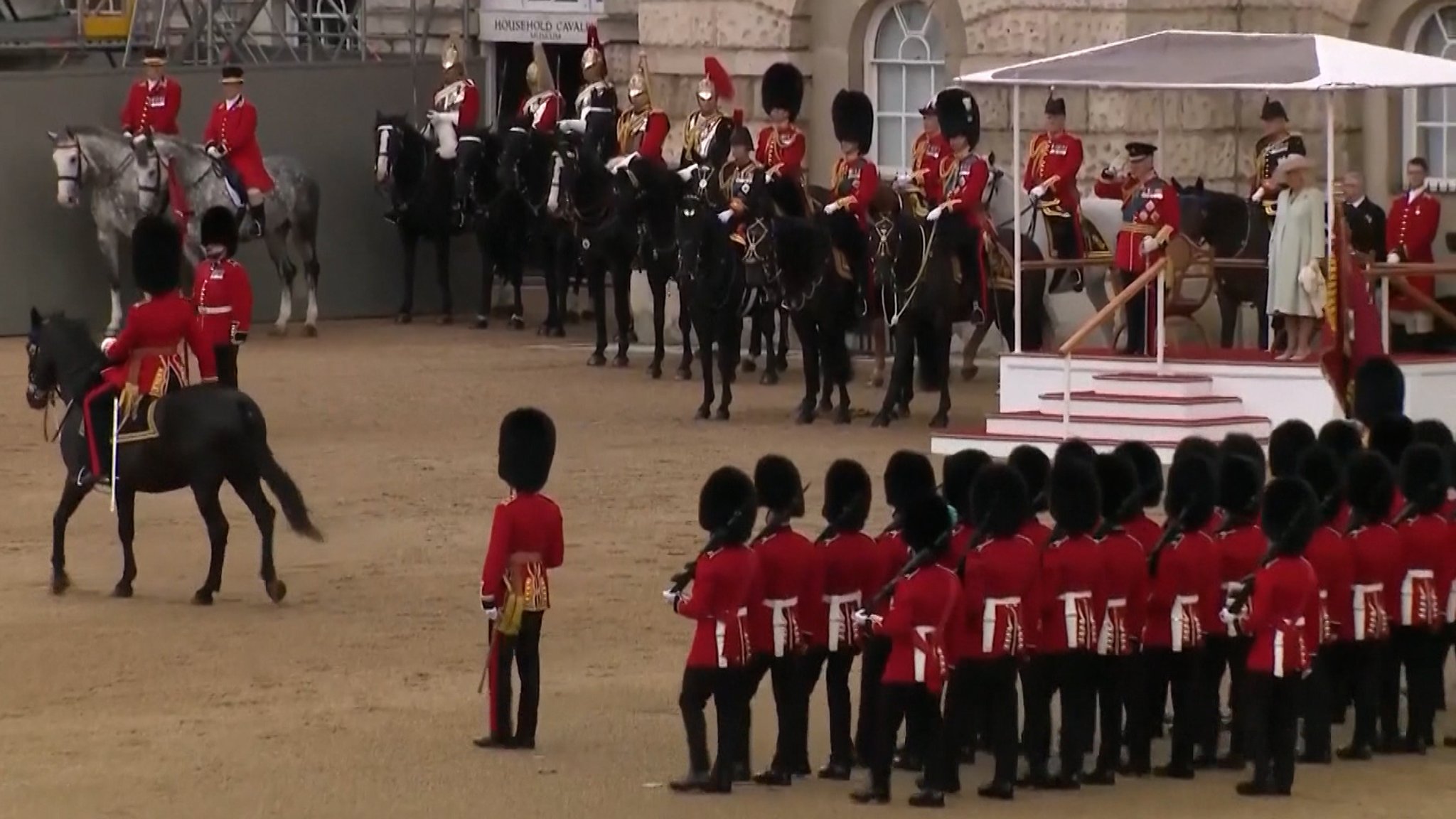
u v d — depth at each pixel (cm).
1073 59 4953
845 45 6931
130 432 3884
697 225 5541
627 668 3541
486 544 4341
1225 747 3334
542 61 7506
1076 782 3041
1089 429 4931
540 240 7200
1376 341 4888
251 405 3872
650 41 7269
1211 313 6012
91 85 7138
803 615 3038
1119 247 5309
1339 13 6241
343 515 4578
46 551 4306
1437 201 5712
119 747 3122
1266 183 5556
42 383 4000
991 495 2973
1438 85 4681
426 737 3181
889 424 5469
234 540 4388
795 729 3042
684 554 4241
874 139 6931
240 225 6831
